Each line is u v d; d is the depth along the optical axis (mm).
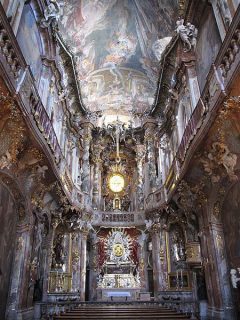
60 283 17406
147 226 20734
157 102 22703
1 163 9844
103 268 22375
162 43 20109
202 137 10492
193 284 15570
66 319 10516
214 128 9984
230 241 11375
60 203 16688
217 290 11547
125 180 26562
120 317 10844
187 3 14523
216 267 11750
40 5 13469
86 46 22062
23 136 10312
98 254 23000
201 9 13953
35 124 10555
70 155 21031
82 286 19078
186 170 12727
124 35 22438
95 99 27891
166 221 19312
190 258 14328
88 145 24375
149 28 20781
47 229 16297
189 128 13023
